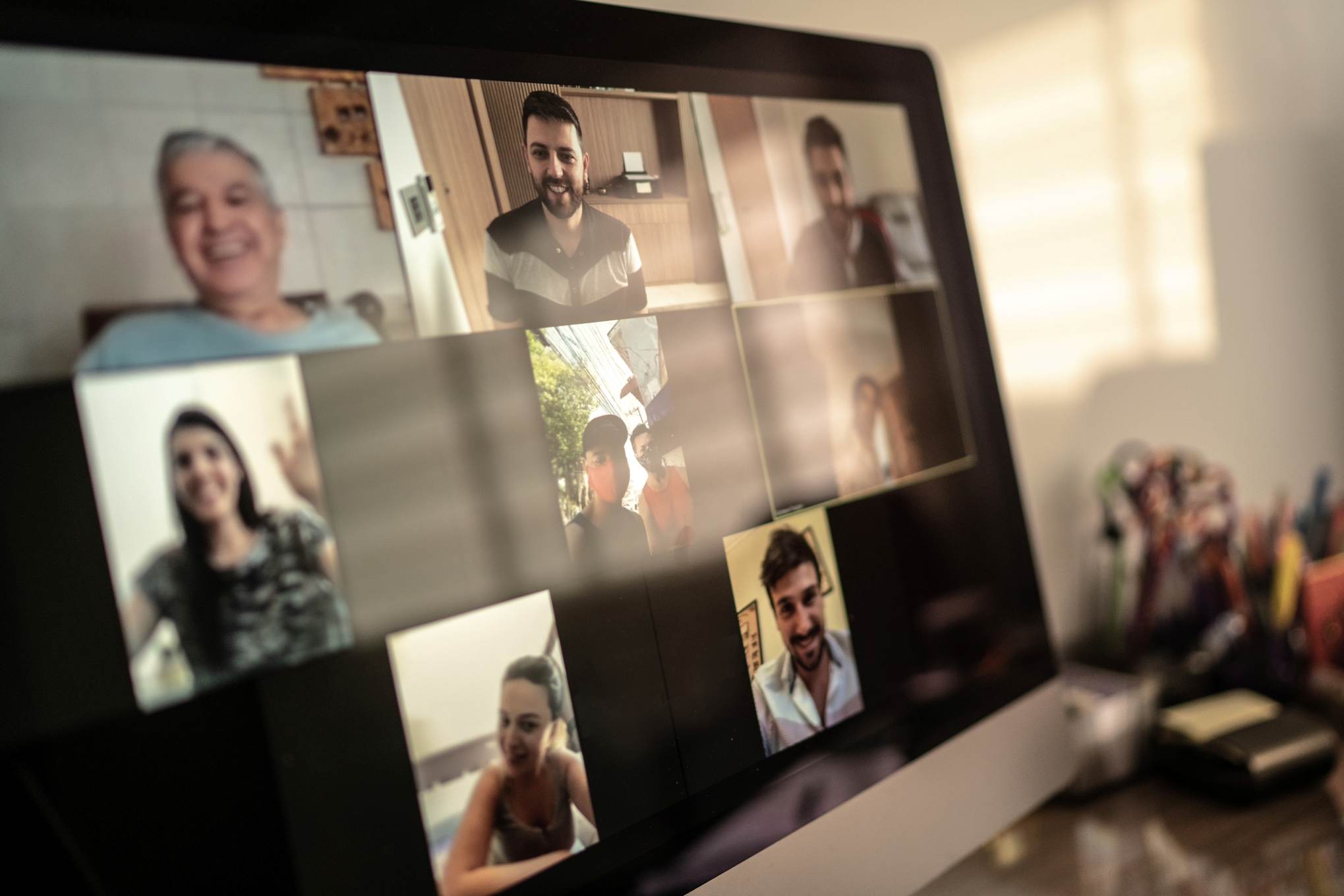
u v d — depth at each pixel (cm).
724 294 51
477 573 39
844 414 56
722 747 46
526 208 43
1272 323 122
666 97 50
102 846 30
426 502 38
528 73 45
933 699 57
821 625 52
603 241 46
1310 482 126
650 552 45
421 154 40
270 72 37
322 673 34
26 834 30
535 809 39
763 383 52
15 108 31
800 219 56
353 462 36
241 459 34
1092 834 73
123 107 33
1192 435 113
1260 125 121
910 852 53
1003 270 97
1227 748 75
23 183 31
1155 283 111
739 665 47
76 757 30
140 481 32
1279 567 94
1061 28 102
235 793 33
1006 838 75
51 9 32
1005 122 98
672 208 50
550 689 40
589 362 44
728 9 75
